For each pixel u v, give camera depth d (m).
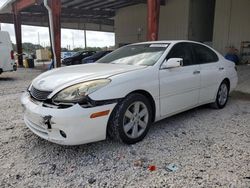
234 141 3.46
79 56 19.03
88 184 2.49
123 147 3.28
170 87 3.75
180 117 4.58
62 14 25.16
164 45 4.10
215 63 4.89
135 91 3.32
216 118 4.52
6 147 3.33
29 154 3.13
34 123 3.08
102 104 2.92
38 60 32.81
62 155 3.09
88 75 3.17
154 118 3.64
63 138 2.83
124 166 2.81
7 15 23.53
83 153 3.14
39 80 3.38
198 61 4.48
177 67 3.78
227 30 17.22
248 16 15.89
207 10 20.16
